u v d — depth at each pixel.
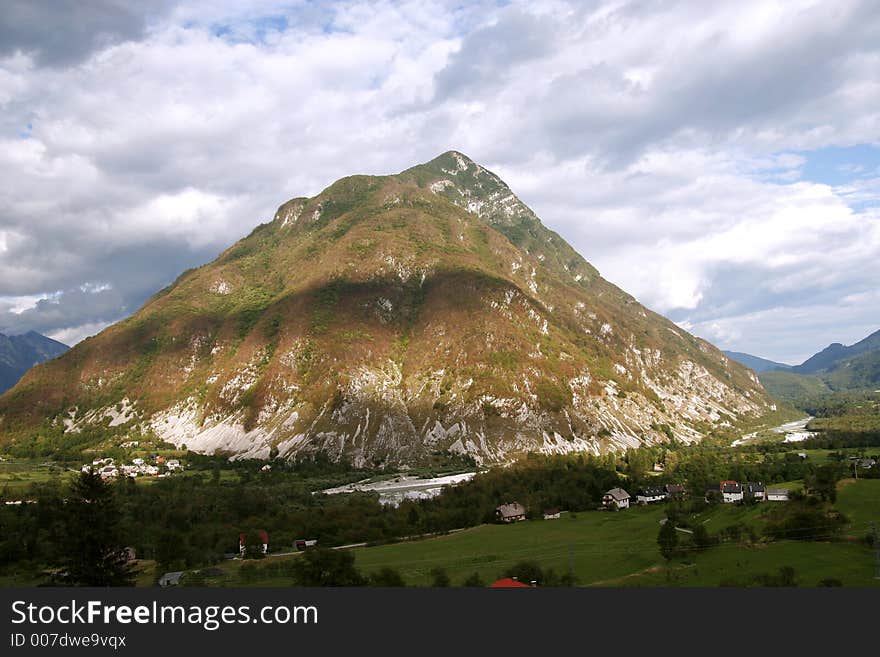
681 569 98.25
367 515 173.75
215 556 133.62
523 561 109.94
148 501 194.88
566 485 199.12
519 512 168.88
